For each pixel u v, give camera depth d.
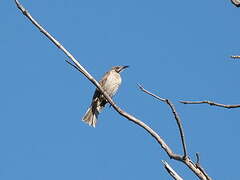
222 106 9.41
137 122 9.72
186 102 9.49
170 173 8.68
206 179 8.45
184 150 8.57
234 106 9.32
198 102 9.41
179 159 8.67
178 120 8.65
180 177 8.62
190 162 8.62
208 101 9.48
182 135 8.62
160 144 9.05
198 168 8.55
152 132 9.34
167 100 8.84
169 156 8.83
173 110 8.73
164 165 8.73
